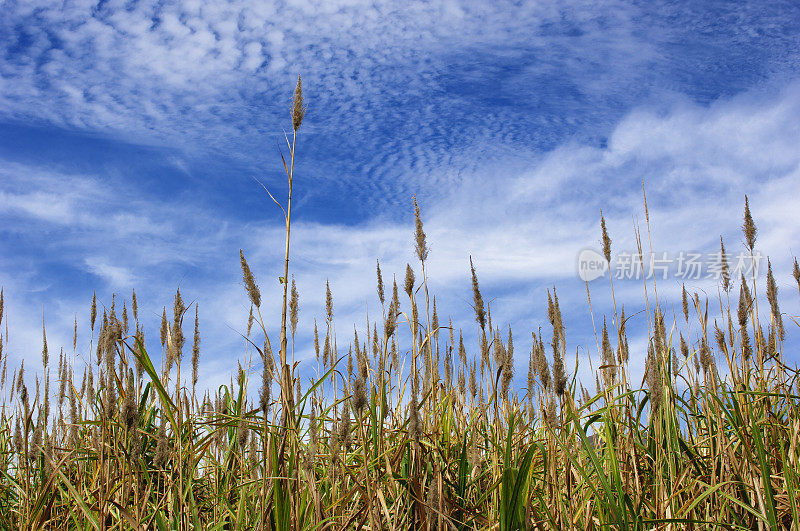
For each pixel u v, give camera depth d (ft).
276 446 6.43
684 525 7.24
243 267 6.74
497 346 8.77
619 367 8.60
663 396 7.87
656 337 8.26
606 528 6.89
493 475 7.90
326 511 7.13
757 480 7.38
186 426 7.48
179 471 7.01
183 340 7.43
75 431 8.93
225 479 8.38
